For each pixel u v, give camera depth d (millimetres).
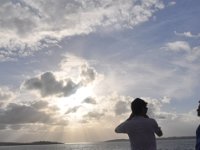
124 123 2293
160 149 40281
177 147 45625
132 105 2307
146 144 2209
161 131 2293
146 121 2238
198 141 2221
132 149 2240
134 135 2229
